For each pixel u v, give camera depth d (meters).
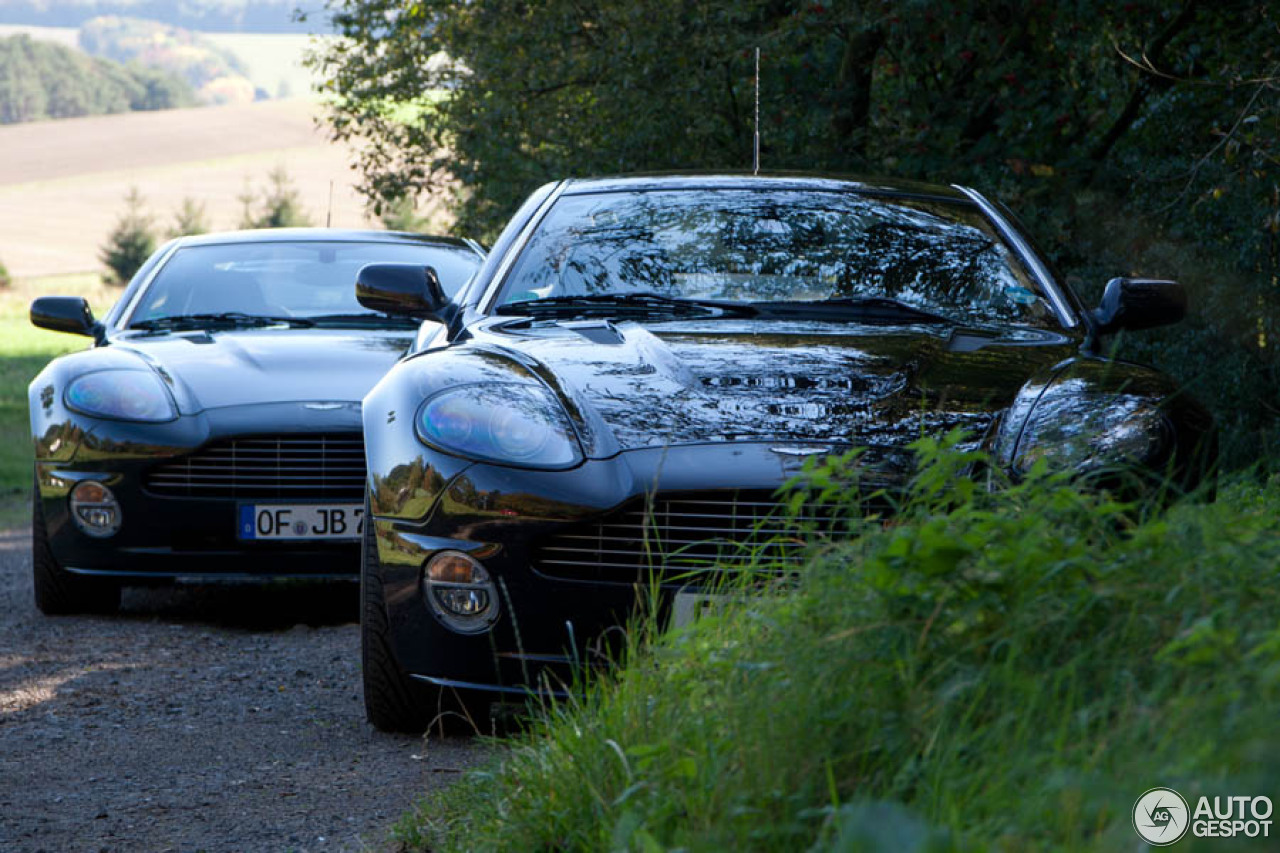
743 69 25.94
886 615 5.48
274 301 17.05
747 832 5.07
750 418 8.55
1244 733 4.22
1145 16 23.83
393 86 32.25
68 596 14.82
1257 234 20.16
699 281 11.04
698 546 8.23
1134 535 5.58
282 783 8.67
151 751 9.62
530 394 8.96
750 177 12.59
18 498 32.41
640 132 26.28
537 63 28.67
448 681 8.73
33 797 8.60
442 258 17.97
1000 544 5.57
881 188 12.38
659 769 5.94
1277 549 5.62
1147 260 22.00
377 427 9.27
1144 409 8.35
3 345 104.38
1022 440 8.20
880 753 5.18
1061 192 23.98
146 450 13.90
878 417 8.53
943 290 11.00
